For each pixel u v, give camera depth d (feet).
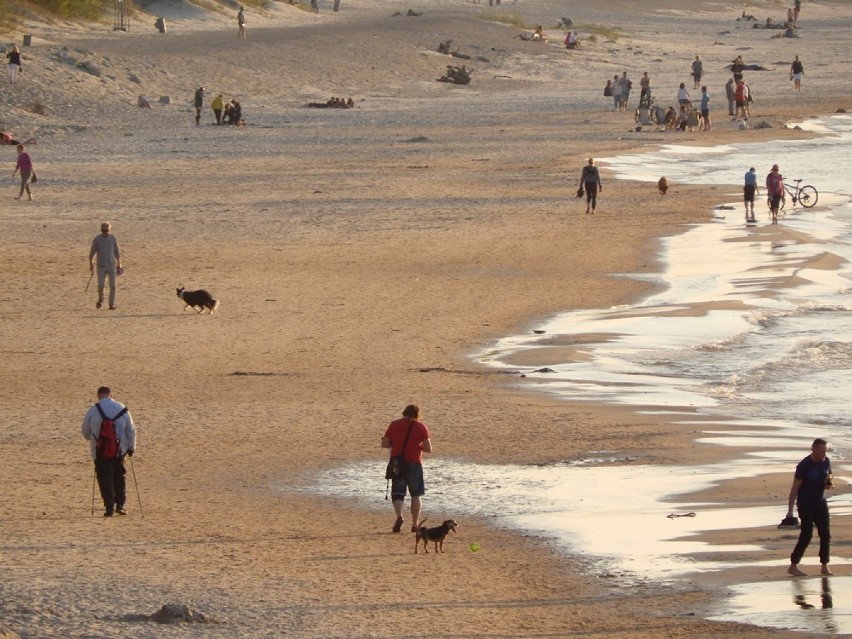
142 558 171.42
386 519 196.13
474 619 147.13
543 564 171.01
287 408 272.92
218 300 391.65
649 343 341.41
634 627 144.46
